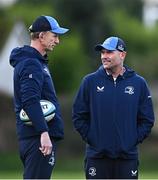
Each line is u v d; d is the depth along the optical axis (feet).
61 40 342.64
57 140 70.79
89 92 77.66
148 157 276.00
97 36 362.33
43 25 70.69
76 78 342.44
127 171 76.54
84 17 363.35
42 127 67.97
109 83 77.10
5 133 288.30
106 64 76.64
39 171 69.10
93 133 76.89
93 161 76.95
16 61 70.18
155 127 287.28
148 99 77.87
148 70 401.29
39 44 71.00
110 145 76.23
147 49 415.44
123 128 76.38
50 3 370.53
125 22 408.05
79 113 78.07
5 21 349.00
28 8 363.15
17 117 70.44
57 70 337.31
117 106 76.48
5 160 272.51
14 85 70.49
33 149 69.05
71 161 271.08
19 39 345.92
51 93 70.28
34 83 68.64
